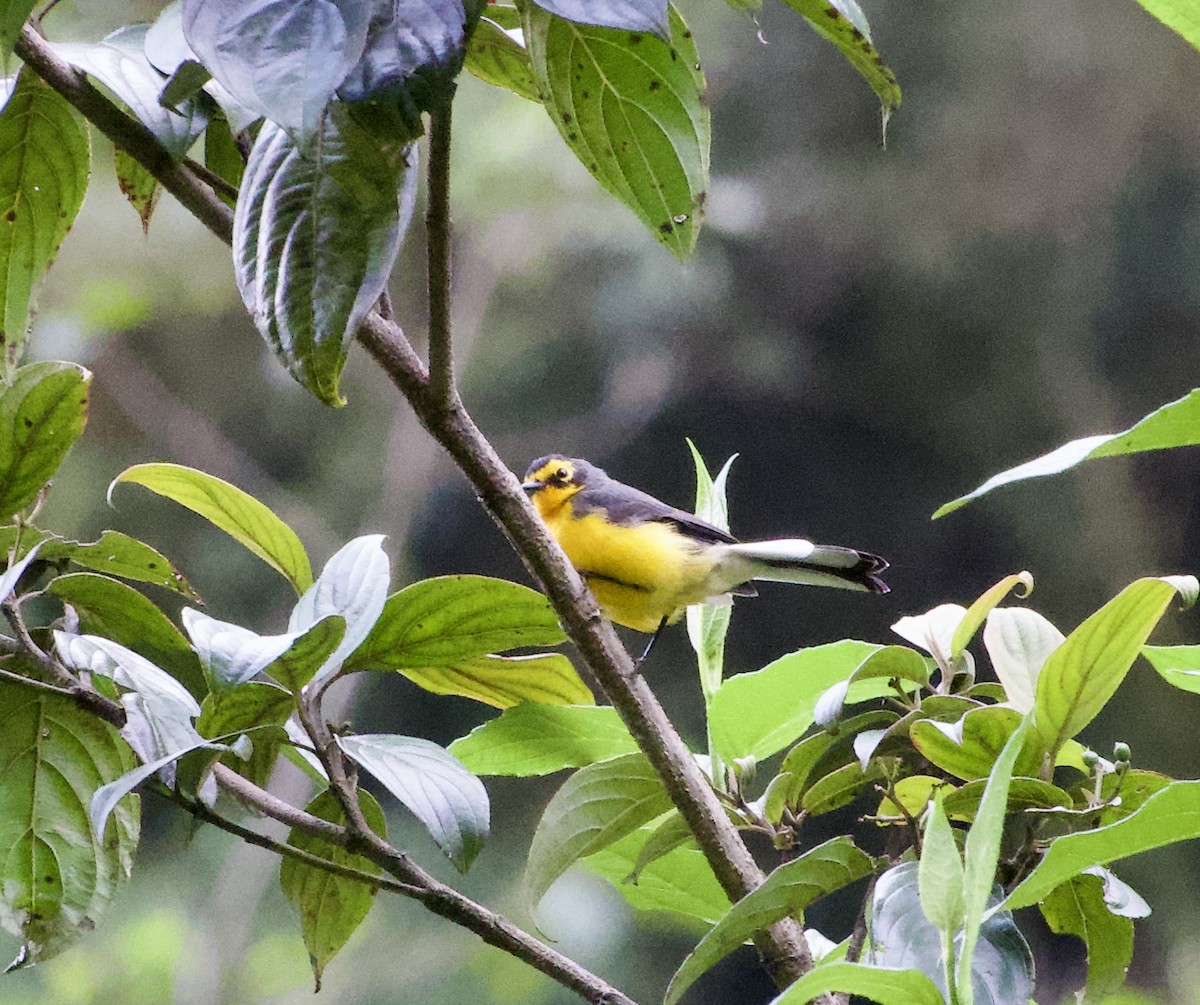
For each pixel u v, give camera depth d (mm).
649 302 24453
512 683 5133
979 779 4031
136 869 18328
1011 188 25531
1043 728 4133
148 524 21391
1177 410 2857
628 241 23250
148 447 22312
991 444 26031
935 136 25641
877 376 25953
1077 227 25531
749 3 4094
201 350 22656
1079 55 25359
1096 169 25375
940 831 3109
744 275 25641
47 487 4441
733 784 4973
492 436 25156
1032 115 25562
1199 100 25188
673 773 4238
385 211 3594
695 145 4355
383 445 23438
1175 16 3141
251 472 22547
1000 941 3627
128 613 4621
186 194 4281
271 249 3586
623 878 5227
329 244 3574
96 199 19172
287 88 2996
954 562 26094
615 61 4227
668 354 25438
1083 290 25531
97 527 21234
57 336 19141
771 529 26641
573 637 4246
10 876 4281
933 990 2967
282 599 21281
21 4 3334
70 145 4633
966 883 3041
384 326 4160
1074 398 25625
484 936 4008
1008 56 25641
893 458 26312
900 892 3695
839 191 25500
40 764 4316
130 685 4035
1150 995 18109
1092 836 3102
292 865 4863
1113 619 3926
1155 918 19250
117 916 17531
